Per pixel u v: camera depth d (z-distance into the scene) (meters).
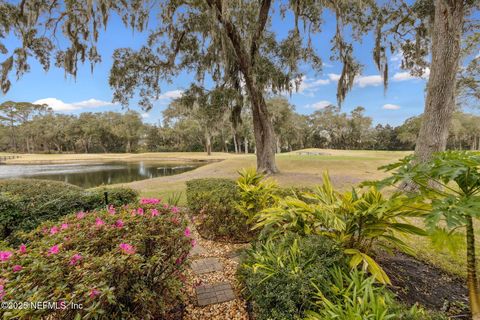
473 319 1.37
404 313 1.23
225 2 5.87
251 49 7.64
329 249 1.76
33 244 1.43
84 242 1.47
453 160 1.39
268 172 9.46
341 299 1.40
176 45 8.41
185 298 1.97
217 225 3.27
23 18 6.48
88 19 5.21
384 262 2.30
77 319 0.96
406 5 6.88
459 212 1.24
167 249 1.68
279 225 2.24
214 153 34.38
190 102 8.98
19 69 6.82
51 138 39.66
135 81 8.63
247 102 9.34
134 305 1.39
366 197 1.97
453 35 4.83
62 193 3.56
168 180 9.70
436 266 2.28
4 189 4.23
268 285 1.54
